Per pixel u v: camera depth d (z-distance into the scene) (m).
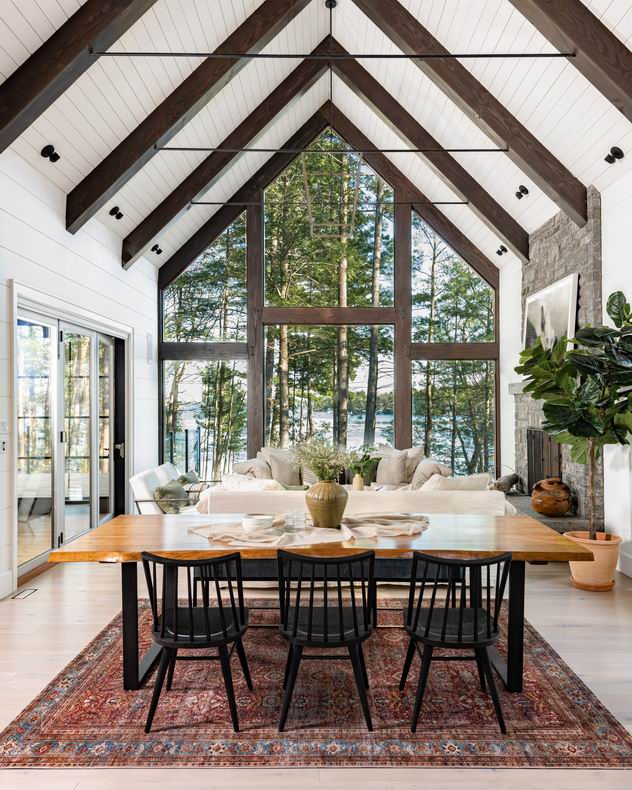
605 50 4.13
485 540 2.99
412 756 2.45
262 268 8.35
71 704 2.87
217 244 8.39
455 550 2.78
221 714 2.78
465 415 8.48
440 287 8.46
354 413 8.43
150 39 4.75
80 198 5.33
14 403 4.45
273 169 8.34
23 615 4.04
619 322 4.48
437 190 7.95
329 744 2.53
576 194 5.57
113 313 6.55
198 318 8.37
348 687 3.04
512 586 3.00
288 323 8.34
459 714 2.78
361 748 2.51
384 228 8.45
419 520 3.46
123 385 7.11
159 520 3.54
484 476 4.47
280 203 7.52
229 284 8.38
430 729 2.65
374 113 7.42
